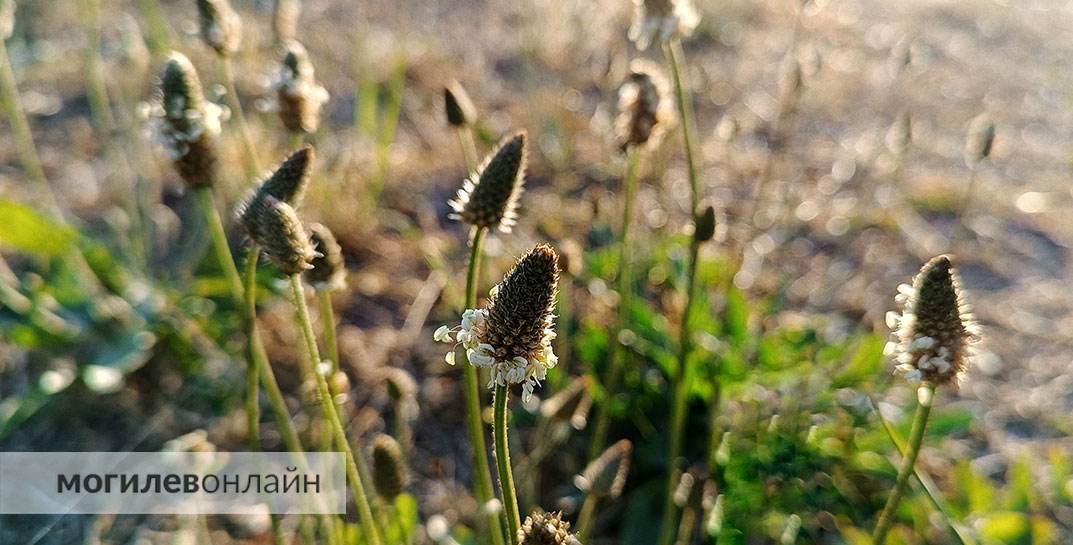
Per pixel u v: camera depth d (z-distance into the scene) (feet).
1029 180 1.72
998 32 2.37
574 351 1.20
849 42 2.26
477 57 2.01
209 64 1.72
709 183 1.61
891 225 1.55
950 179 1.69
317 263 0.73
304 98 0.84
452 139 1.72
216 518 1.00
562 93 1.84
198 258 1.32
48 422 1.11
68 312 1.19
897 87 2.02
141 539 0.98
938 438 1.04
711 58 2.10
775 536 0.98
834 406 1.05
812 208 1.57
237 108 0.97
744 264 1.39
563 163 1.60
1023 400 1.22
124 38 1.54
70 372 1.12
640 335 1.13
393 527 0.84
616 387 1.11
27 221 1.16
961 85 2.06
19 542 0.97
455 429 1.14
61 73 1.78
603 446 1.09
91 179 1.52
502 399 0.53
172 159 0.74
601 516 1.03
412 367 1.22
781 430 1.04
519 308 0.50
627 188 0.92
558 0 2.08
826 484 1.00
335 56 1.94
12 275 1.26
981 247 1.53
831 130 1.84
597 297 1.21
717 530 0.92
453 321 1.27
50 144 1.60
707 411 1.09
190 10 2.03
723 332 1.13
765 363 1.08
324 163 1.51
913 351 0.58
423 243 1.42
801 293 1.37
